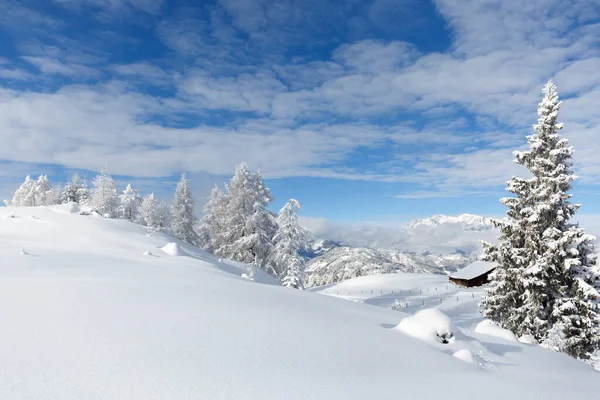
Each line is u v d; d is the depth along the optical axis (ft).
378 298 174.70
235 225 150.00
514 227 71.36
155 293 27.94
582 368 33.30
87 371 13.20
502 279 73.15
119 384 12.47
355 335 24.91
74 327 18.01
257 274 109.09
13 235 75.20
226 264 107.34
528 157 72.13
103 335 17.30
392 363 20.85
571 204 66.90
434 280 237.66
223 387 13.44
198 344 17.80
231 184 156.56
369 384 16.61
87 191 225.97
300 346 20.20
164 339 17.81
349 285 234.17
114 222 106.63
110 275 37.19
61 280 30.60
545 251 66.85
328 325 26.35
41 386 11.62
